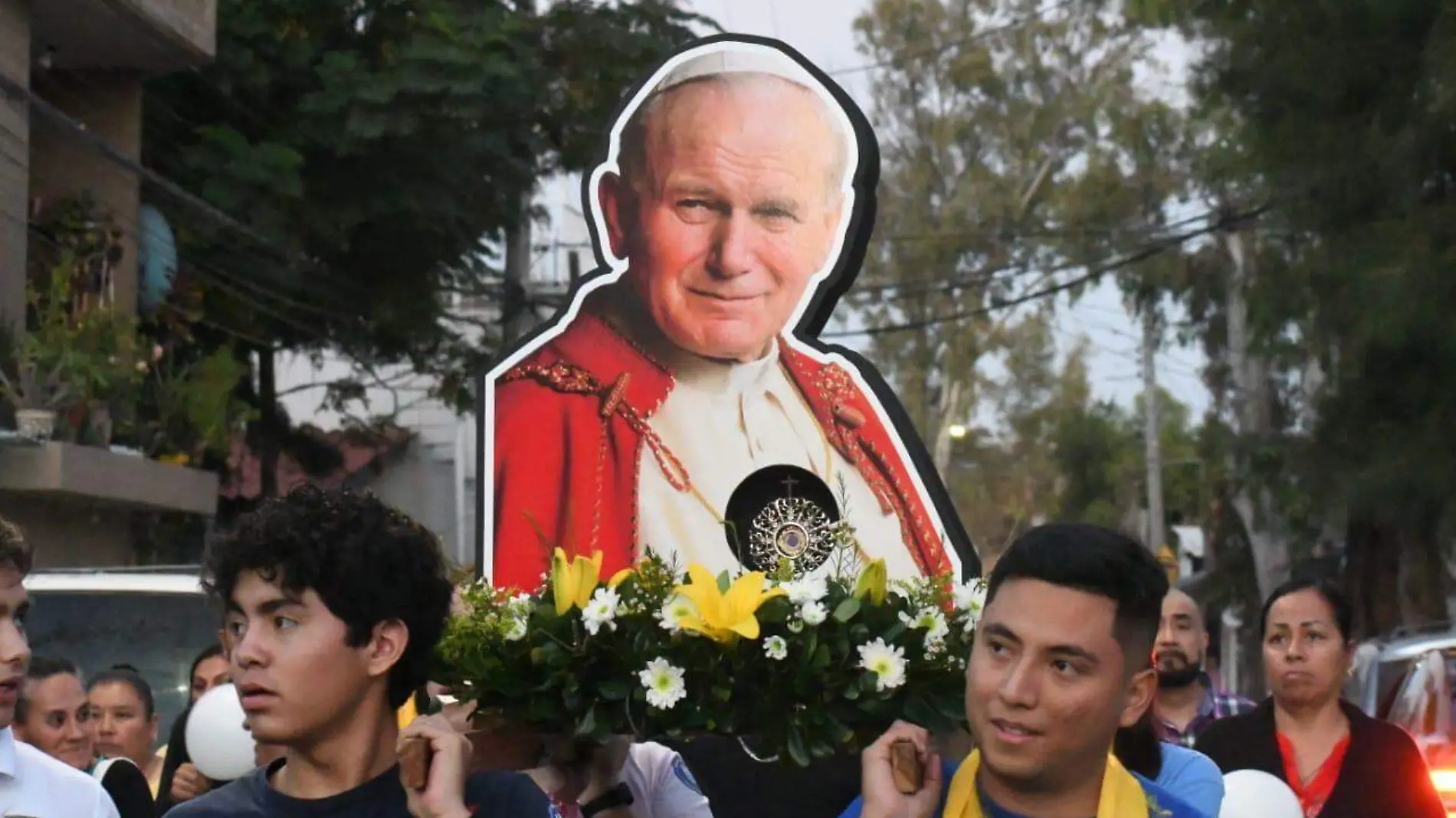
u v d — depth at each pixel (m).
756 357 6.08
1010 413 43.44
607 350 6.12
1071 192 31.11
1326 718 5.93
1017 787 3.19
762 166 6.11
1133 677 3.18
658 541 6.02
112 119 16.17
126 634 8.78
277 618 3.24
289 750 3.33
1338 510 17.20
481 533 6.01
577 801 4.36
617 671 4.11
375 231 18.98
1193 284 29.28
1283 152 16.75
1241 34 17.25
